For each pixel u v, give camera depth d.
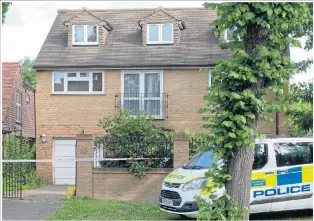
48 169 22.92
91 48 23.41
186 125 22.42
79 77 23.03
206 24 24.36
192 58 22.61
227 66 7.46
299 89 17.45
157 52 23.02
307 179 12.07
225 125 7.42
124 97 22.78
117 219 12.40
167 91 22.61
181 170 12.60
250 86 7.56
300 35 15.79
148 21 23.28
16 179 17.92
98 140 16.73
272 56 7.41
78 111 22.92
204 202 7.73
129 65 22.58
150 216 12.88
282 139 12.17
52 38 24.19
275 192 11.81
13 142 20.98
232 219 7.53
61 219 12.34
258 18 7.44
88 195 16.31
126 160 16.56
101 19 23.44
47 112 23.03
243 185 7.74
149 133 16.64
